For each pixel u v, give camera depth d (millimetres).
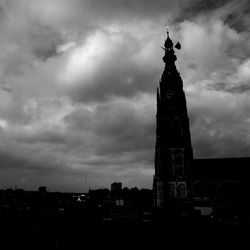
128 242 38125
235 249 36125
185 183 93938
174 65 110062
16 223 44688
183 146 97812
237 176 94688
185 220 56062
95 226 45062
